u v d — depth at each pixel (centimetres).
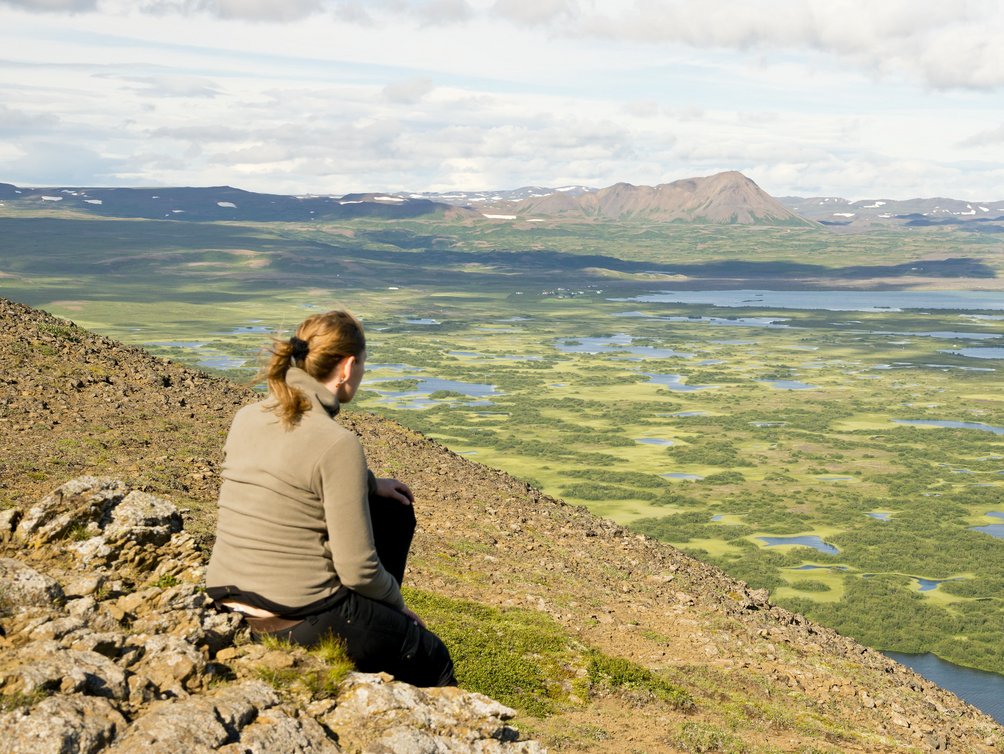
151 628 604
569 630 2077
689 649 2170
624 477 18188
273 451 574
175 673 548
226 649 592
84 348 3444
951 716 2381
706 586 2978
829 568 12756
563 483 17575
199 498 2234
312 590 580
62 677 501
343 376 610
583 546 3034
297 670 580
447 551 2559
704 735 1515
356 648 597
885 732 1936
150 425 2803
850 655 2767
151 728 482
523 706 1521
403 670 625
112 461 2361
